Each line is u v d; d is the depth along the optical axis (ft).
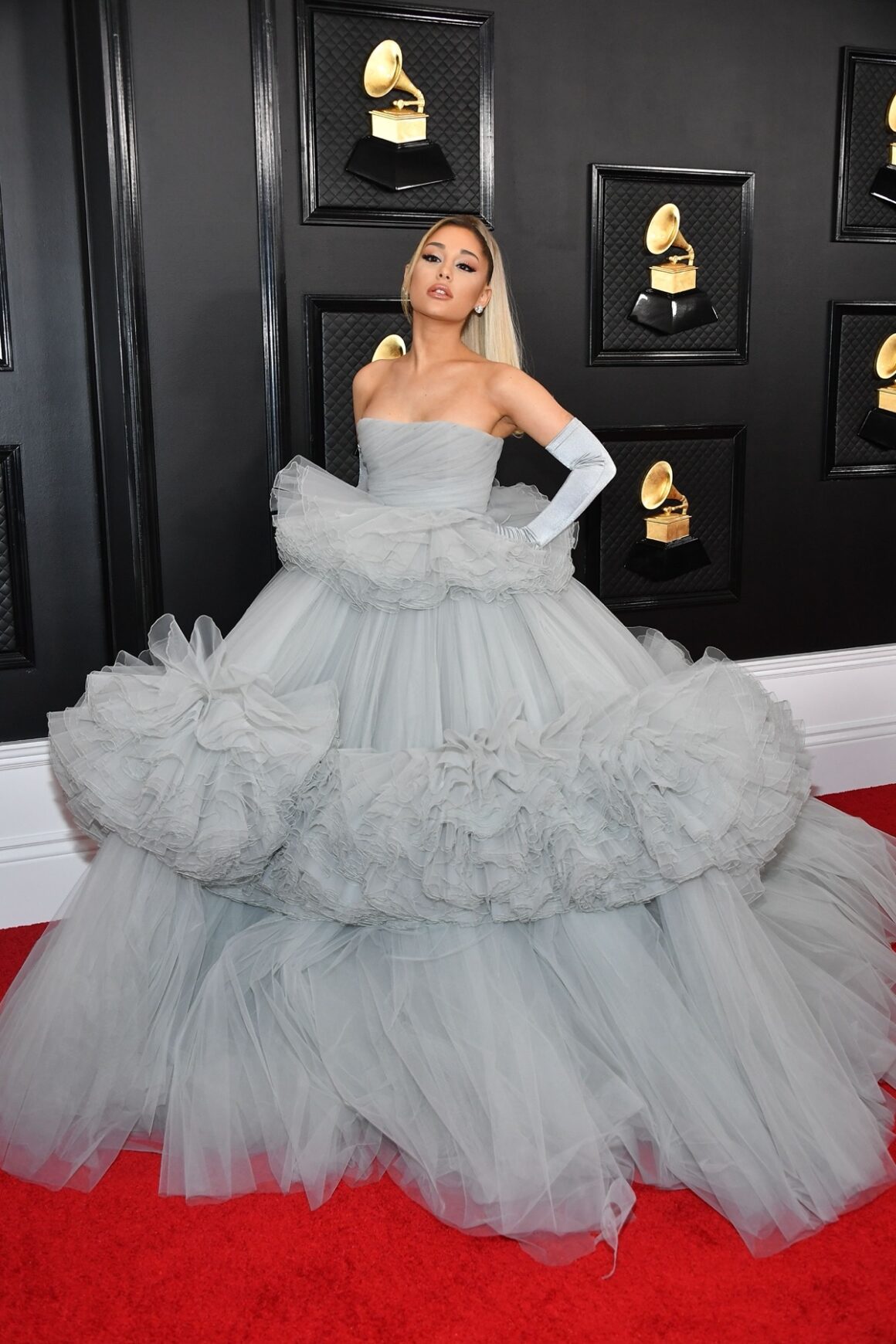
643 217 10.83
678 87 10.76
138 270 9.12
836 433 12.11
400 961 7.27
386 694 7.52
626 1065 7.09
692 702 7.28
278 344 9.66
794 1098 6.84
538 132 10.32
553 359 10.82
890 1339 5.74
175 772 6.98
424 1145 6.73
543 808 6.86
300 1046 7.30
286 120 9.48
